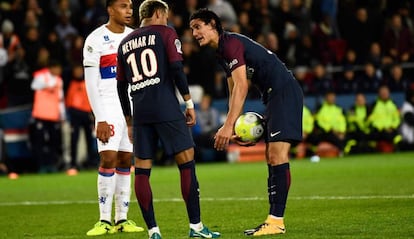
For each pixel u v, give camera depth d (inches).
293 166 2369.6
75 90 2449.6
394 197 1473.9
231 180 1993.1
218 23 1074.1
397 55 3100.4
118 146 1188.5
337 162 2468.0
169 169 2447.1
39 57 2474.2
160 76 1036.5
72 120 2449.6
